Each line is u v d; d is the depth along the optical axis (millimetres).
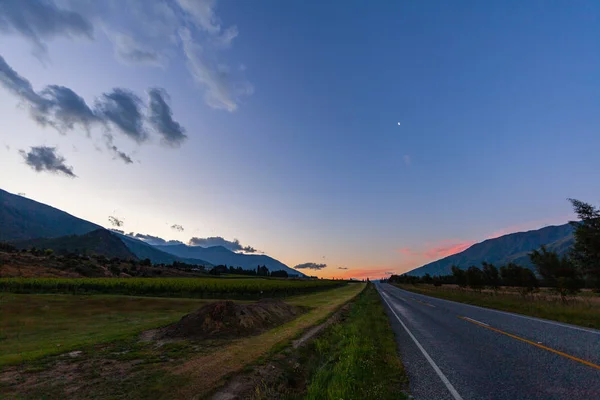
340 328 14805
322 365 8719
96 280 46375
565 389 5863
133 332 14117
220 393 6480
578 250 19812
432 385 6359
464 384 6371
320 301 37156
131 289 41562
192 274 119875
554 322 14664
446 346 10195
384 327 14492
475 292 47000
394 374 7184
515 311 20344
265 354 9773
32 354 9867
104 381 7227
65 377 7562
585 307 18672
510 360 8070
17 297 29438
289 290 51312
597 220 18844
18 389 6762
